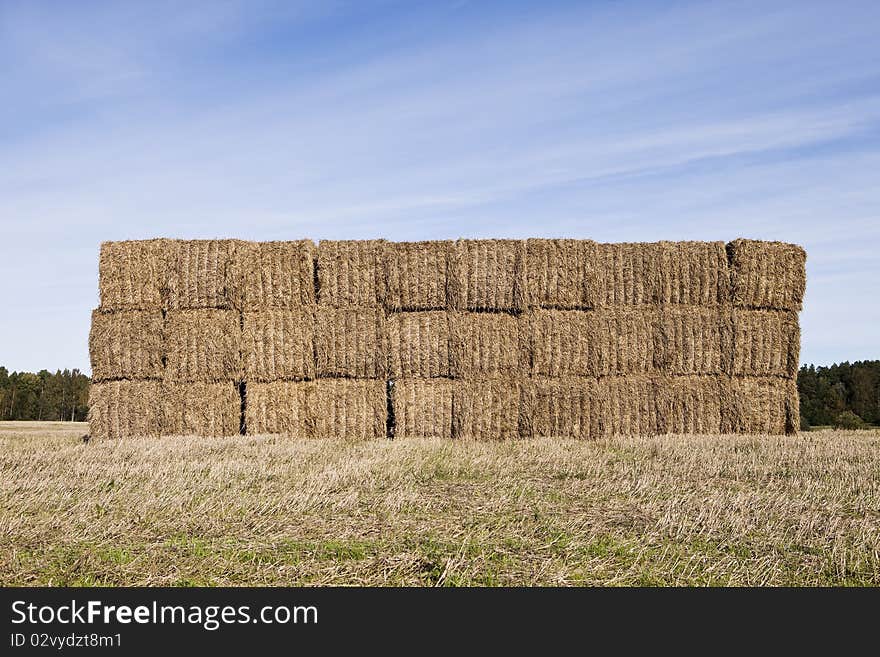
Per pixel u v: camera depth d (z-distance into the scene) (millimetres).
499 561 8023
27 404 65875
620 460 15430
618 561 8102
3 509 10133
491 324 20406
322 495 10945
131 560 7969
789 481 12930
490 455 15867
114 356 20547
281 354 20422
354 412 20438
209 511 10000
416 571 7719
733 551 8508
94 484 11844
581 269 20703
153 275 20516
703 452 16562
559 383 20500
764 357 21469
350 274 20500
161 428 20453
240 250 20453
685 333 21000
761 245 21406
